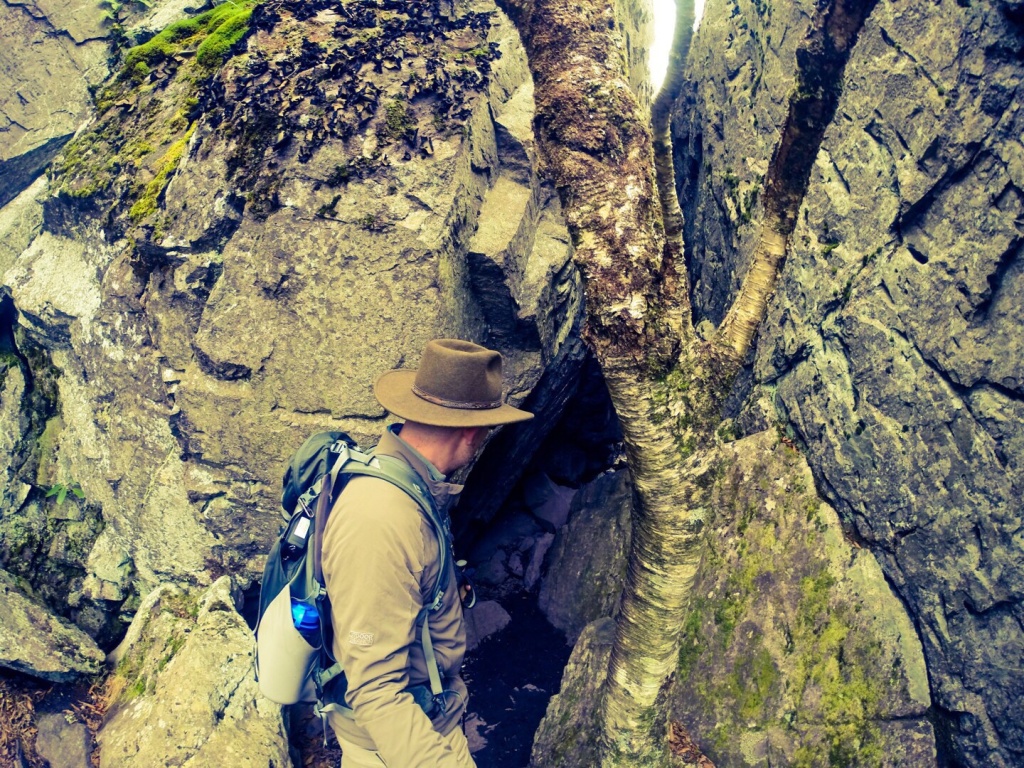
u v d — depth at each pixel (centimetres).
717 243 629
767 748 418
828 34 255
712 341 317
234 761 419
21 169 682
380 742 193
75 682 475
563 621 629
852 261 433
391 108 506
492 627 633
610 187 304
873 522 418
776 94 517
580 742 443
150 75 590
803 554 447
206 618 482
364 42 534
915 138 381
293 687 227
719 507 486
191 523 517
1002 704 348
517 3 322
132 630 506
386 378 257
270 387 494
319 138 494
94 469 549
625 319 300
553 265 585
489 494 688
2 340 594
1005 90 326
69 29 696
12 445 559
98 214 548
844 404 438
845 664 413
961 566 363
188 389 503
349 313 485
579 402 808
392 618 200
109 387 542
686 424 311
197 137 514
